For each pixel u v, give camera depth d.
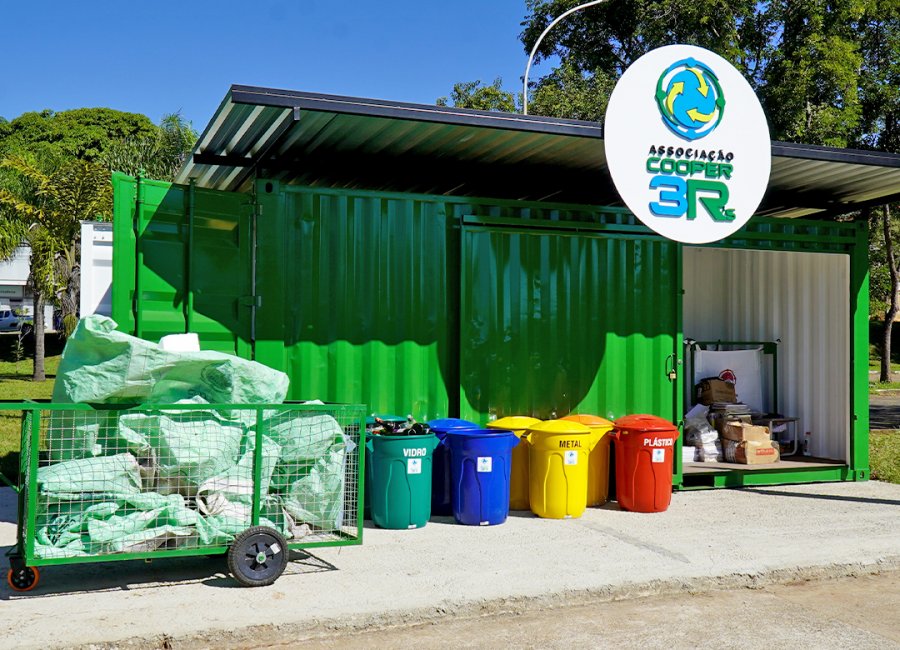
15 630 4.73
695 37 24.83
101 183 22.03
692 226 8.52
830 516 8.23
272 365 8.03
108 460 5.52
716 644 4.91
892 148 25.58
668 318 9.61
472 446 7.66
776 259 11.53
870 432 15.69
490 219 8.73
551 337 9.05
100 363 5.56
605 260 9.33
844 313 10.55
